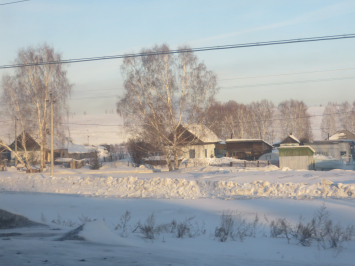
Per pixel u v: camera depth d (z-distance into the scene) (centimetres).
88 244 656
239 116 8231
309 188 1559
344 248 724
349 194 1465
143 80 3706
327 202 1322
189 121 3794
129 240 766
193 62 3728
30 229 882
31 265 445
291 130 9000
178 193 1753
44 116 4238
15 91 4144
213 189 1748
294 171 2658
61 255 522
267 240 814
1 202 1705
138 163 4941
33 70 4184
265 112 8719
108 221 1179
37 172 4200
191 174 2955
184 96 3738
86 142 12338
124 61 3725
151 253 589
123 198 1720
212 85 3778
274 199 1444
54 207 1539
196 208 1348
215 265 496
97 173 3822
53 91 4262
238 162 4694
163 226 1014
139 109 3709
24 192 2112
